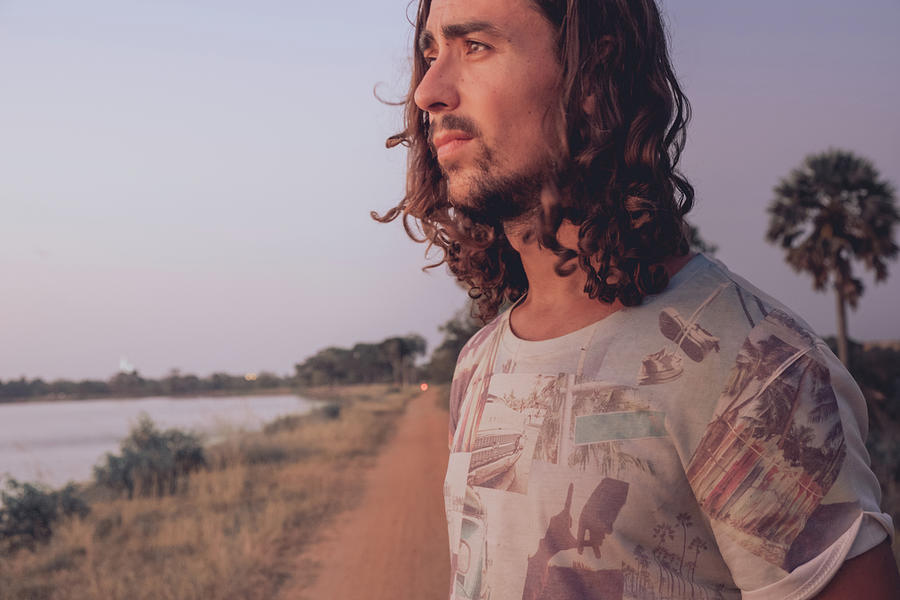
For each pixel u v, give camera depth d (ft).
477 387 2.81
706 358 2.12
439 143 2.60
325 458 55.52
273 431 78.84
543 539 2.24
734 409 2.02
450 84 2.52
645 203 2.36
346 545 28.14
